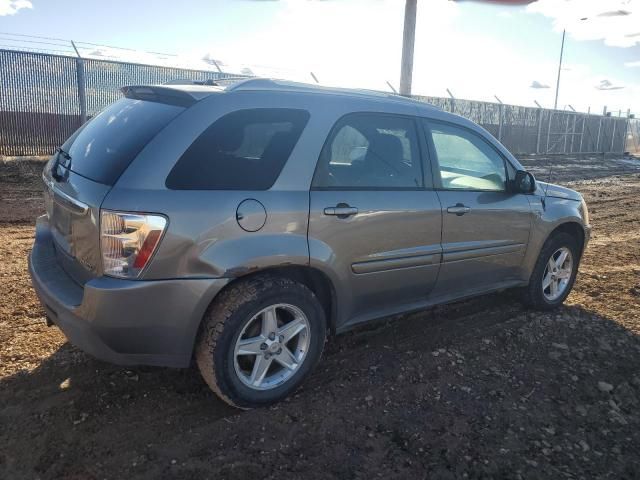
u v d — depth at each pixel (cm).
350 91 376
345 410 330
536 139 2634
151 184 282
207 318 304
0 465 267
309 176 330
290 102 336
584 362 414
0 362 359
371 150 368
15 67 1183
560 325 479
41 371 353
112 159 298
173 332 292
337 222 337
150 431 300
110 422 306
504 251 454
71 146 356
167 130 295
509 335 451
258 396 322
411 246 381
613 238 878
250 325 317
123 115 333
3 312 435
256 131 319
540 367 402
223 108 311
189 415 317
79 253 302
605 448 309
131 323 281
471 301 526
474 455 296
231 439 297
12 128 1197
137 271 278
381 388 357
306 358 339
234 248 297
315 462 282
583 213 527
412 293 401
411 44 1274
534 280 495
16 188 1005
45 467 268
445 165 412
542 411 343
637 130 3778
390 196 367
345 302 357
